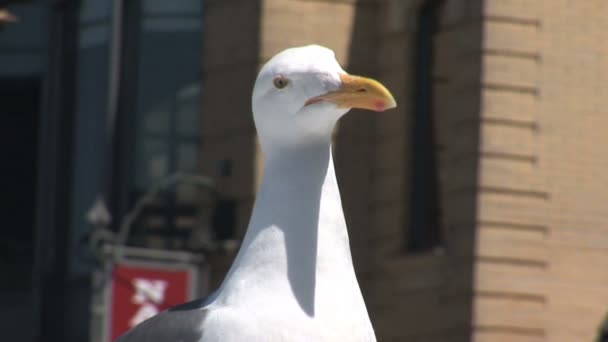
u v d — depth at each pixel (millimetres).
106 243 21641
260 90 7680
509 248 20969
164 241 22469
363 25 22609
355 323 7449
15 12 25234
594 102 21234
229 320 7363
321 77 7598
